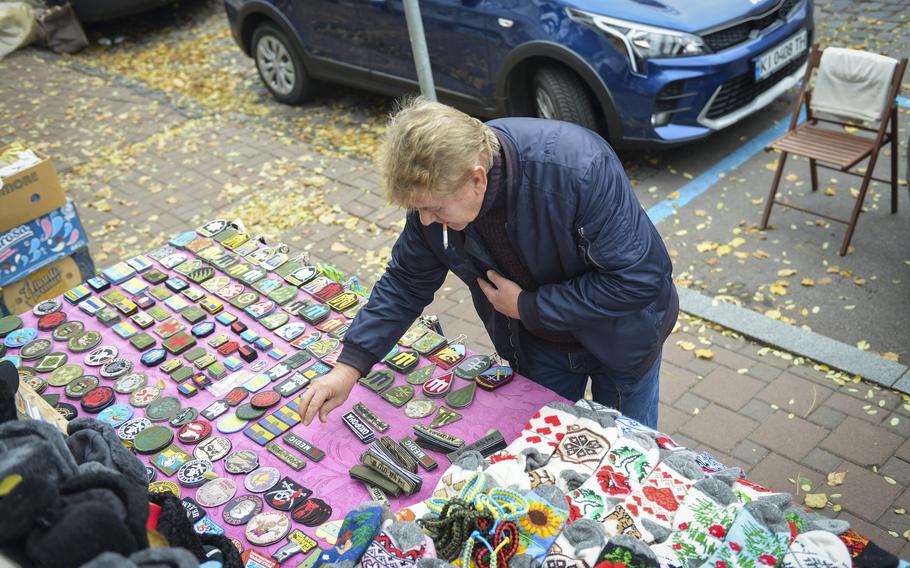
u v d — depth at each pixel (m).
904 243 4.39
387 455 2.02
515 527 1.70
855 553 1.55
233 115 6.93
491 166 1.78
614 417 2.04
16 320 2.73
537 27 5.08
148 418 2.26
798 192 4.95
